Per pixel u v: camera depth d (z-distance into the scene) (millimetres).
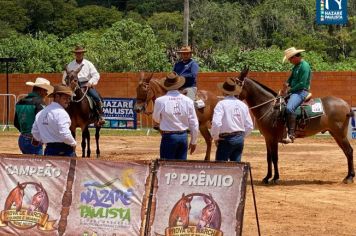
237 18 61969
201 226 9508
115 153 23781
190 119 11883
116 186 10016
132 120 31938
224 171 9500
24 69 48062
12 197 10445
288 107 16562
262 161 21641
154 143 27734
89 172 10164
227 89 12680
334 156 23062
